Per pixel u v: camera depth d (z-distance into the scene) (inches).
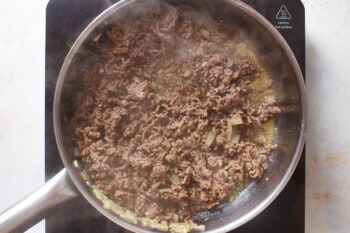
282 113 20.4
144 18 19.8
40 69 20.9
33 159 20.8
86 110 19.7
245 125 20.4
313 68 20.9
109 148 19.5
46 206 17.0
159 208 19.7
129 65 19.8
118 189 19.3
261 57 20.5
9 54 20.9
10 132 20.9
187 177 19.6
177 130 19.7
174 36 20.1
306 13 21.0
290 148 19.5
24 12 21.0
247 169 20.2
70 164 17.8
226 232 19.9
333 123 20.8
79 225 19.7
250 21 19.5
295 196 20.0
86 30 17.5
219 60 20.1
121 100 19.8
